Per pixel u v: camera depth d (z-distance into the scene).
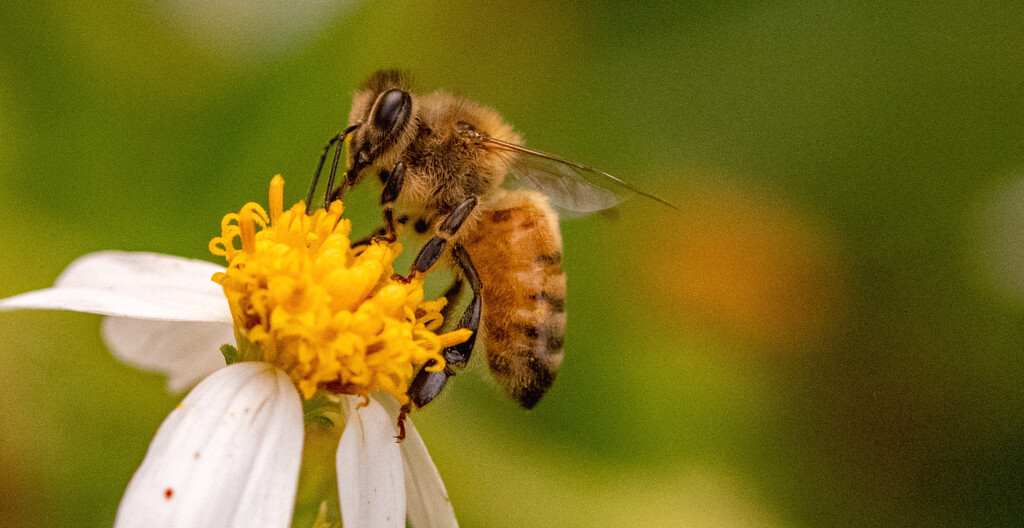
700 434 0.11
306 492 0.10
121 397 0.10
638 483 0.11
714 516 0.11
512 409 0.11
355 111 0.10
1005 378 0.11
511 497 0.11
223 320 0.10
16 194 0.11
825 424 0.11
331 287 0.10
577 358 0.11
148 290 0.10
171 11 0.11
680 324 0.11
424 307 0.10
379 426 0.10
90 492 0.10
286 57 0.11
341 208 0.10
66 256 0.11
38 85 0.11
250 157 0.11
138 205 0.11
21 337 0.10
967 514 0.11
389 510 0.10
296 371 0.10
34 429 0.10
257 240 0.10
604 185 0.11
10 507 0.10
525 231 0.10
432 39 0.11
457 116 0.10
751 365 0.11
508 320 0.10
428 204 0.10
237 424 0.09
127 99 0.11
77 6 0.11
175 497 0.09
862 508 0.11
